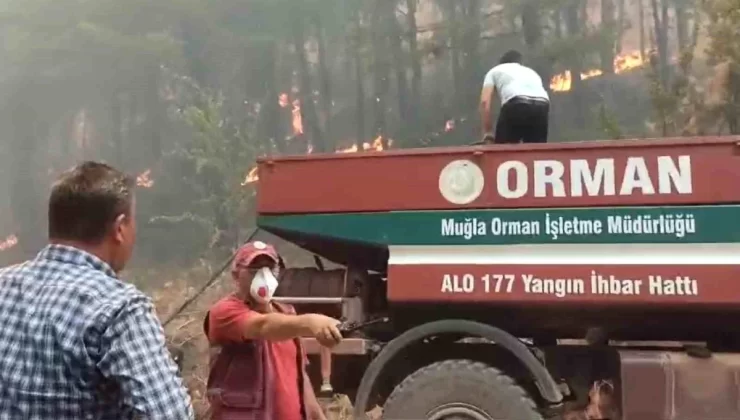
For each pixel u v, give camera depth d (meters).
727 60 13.91
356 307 5.21
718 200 4.36
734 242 4.31
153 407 1.94
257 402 3.22
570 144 4.61
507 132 6.30
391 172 4.86
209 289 11.70
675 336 5.01
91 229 2.13
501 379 4.53
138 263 22.11
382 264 5.30
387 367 4.91
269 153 24.16
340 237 4.91
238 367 3.26
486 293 4.62
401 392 4.66
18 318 2.02
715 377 4.50
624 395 4.57
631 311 4.57
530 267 4.58
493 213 4.68
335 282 5.41
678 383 4.52
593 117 23.64
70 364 1.96
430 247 4.76
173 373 2.04
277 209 5.02
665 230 4.42
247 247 3.37
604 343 5.12
